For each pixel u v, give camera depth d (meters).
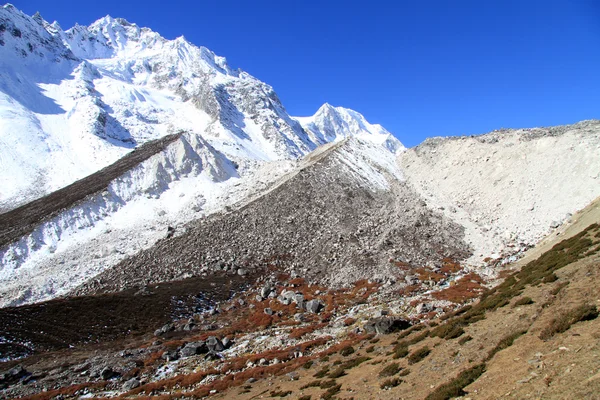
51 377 45.06
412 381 22.75
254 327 58.88
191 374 42.31
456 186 111.62
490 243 81.38
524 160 103.19
